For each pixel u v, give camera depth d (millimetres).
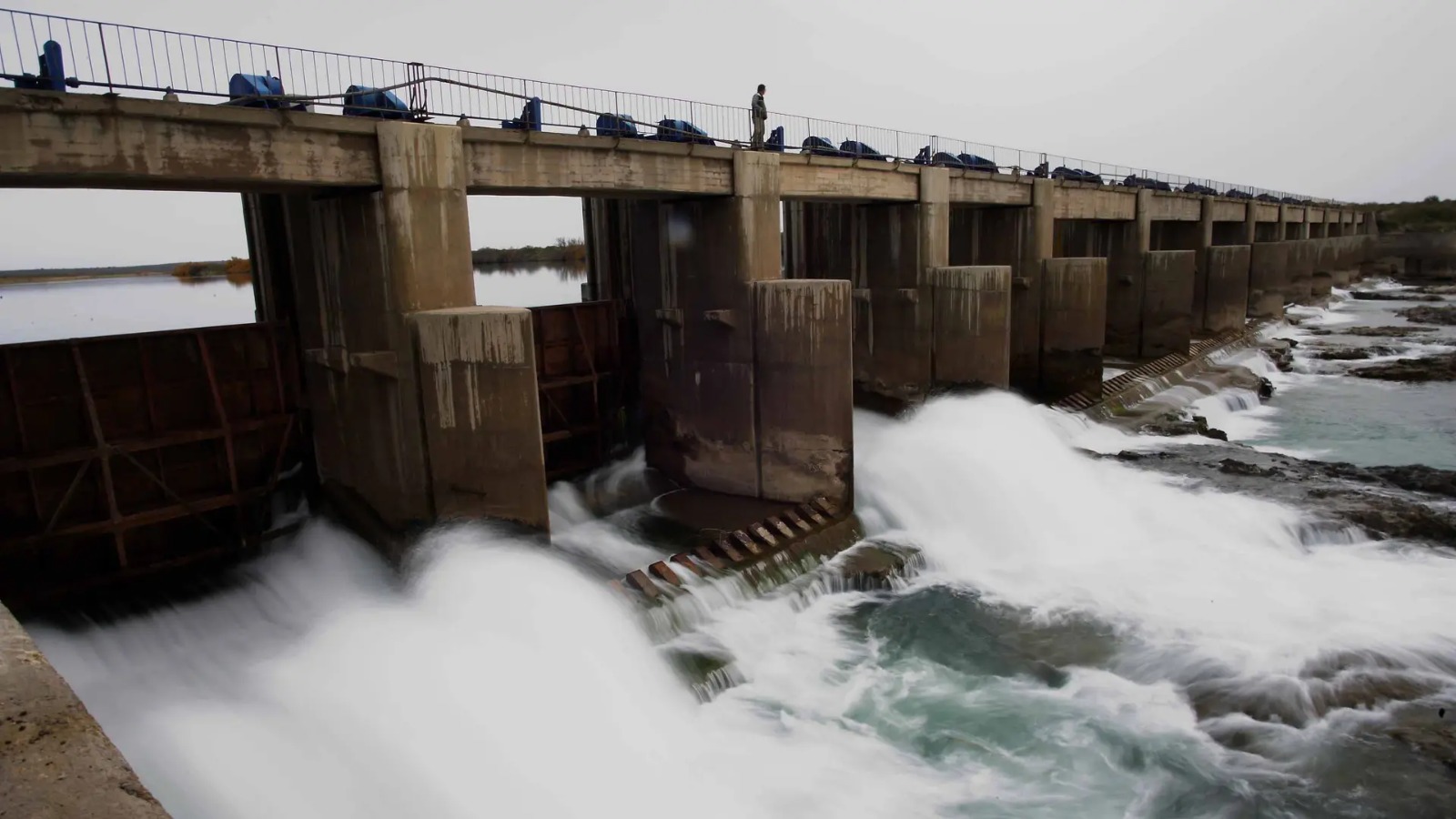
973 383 33562
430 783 13883
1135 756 15898
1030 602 21750
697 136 24500
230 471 20547
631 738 15648
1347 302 89062
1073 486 27719
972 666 18953
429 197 18531
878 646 19781
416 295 18547
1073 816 14469
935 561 23875
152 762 13375
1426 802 14508
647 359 28562
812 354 24766
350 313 19594
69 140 14289
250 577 20219
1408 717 16609
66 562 18859
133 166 14969
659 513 26047
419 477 18859
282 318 21922
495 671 16062
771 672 18578
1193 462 30594
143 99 14844
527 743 14930
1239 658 18703
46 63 14094
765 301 25312
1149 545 24781
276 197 21375
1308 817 14336
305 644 17109
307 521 22047
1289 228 89062
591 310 28375
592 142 21703
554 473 27328
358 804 13336
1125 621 20594
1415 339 62938
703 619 19438
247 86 16438
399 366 18609
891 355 34938
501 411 18266
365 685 15602
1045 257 40469
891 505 26328
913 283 34000
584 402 28203
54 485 18562
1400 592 21406
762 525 23016
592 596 18172
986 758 15961
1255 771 15438
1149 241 56938
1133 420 37656
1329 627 19859
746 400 26281
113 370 19250
